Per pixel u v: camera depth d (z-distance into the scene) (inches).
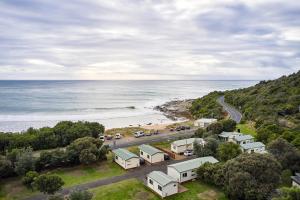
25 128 4387.3
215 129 3132.4
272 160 1721.2
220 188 1867.6
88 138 2509.8
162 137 3339.1
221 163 1995.6
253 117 3991.1
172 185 1775.3
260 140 2869.1
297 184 1717.5
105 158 2472.9
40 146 2888.8
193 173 2012.8
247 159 1729.8
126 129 3848.4
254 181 1620.3
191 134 3454.7
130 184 1946.4
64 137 3014.3
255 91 6003.9
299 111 3853.3
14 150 2198.6
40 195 1787.6
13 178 2042.3
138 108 7032.5
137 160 2303.2
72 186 1909.4
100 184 1947.6
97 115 5748.0
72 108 6648.6
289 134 2600.9
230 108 5433.1
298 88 4968.0
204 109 5556.1
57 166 2279.8
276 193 1595.7
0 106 6747.1
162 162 2421.3
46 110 6250.0
